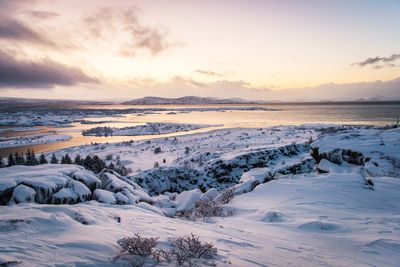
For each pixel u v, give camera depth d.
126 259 3.97
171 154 77.25
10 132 183.12
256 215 9.26
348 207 9.46
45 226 4.88
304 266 4.60
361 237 6.33
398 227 7.04
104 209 7.95
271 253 5.15
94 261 3.75
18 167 12.96
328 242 6.15
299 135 85.38
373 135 22.45
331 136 23.64
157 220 7.49
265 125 151.25
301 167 29.17
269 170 19.84
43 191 10.21
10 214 5.31
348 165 18.73
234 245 5.42
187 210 13.77
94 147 98.50
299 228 7.41
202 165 37.31
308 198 10.98
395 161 16.11
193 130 153.25
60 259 3.64
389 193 10.70
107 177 14.16
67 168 13.30
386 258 5.16
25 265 3.32
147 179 29.30
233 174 33.09
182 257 4.21
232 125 163.75
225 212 10.72
